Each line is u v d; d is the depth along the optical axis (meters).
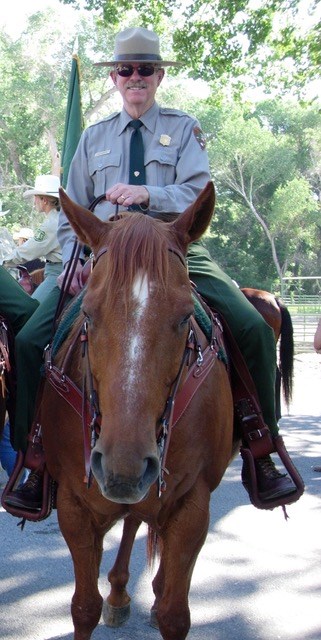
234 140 53.94
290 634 4.27
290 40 18.42
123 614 4.44
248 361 3.99
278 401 5.25
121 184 3.70
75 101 7.96
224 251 57.34
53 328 3.91
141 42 4.04
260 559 5.42
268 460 4.11
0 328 4.33
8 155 42.91
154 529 3.54
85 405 3.24
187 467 3.34
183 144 4.09
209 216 3.19
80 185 4.22
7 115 41.22
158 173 4.05
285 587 4.91
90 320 2.80
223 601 4.69
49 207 7.75
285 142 57.81
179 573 3.36
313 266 59.94
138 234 2.83
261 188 57.41
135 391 2.60
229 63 18.28
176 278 2.87
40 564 5.34
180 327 2.77
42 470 3.79
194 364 3.36
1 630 4.32
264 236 58.12
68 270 3.87
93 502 3.32
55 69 39.34
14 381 4.38
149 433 2.60
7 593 4.83
